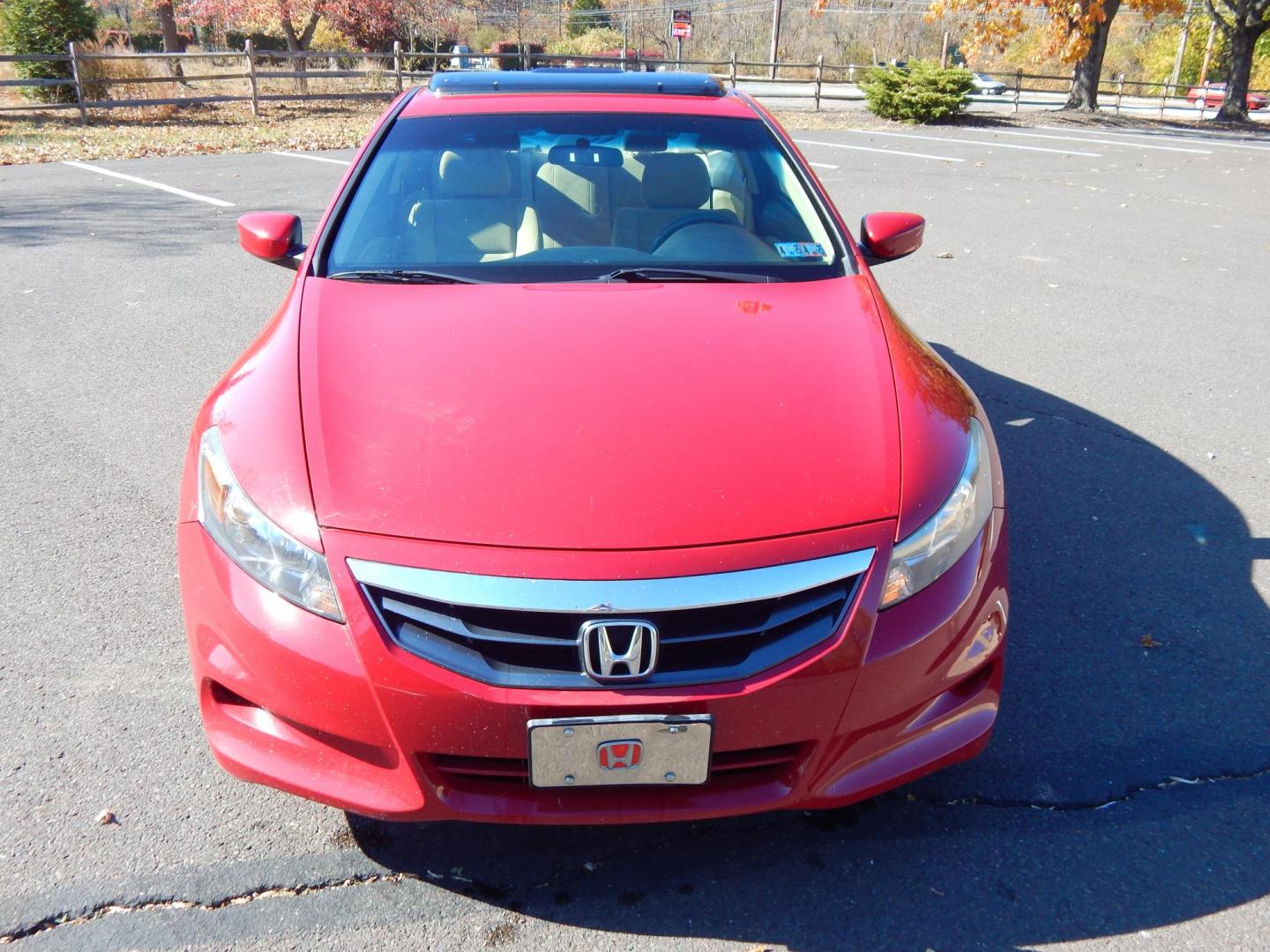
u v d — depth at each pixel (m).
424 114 3.48
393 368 2.38
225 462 2.20
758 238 3.12
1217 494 4.18
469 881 2.24
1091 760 2.63
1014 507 4.06
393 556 1.96
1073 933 2.12
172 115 18.47
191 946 2.06
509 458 2.10
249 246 3.22
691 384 2.33
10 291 6.82
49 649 3.04
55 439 4.53
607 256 3.00
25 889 2.18
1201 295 7.39
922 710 2.15
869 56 53.06
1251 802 2.49
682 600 1.91
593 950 2.08
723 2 54.50
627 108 3.52
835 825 2.42
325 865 2.28
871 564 2.02
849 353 2.52
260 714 2.13
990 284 7.63
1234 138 22.48
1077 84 26.39
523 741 1.93
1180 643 3.14
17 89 19.53
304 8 26.14
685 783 1.96
